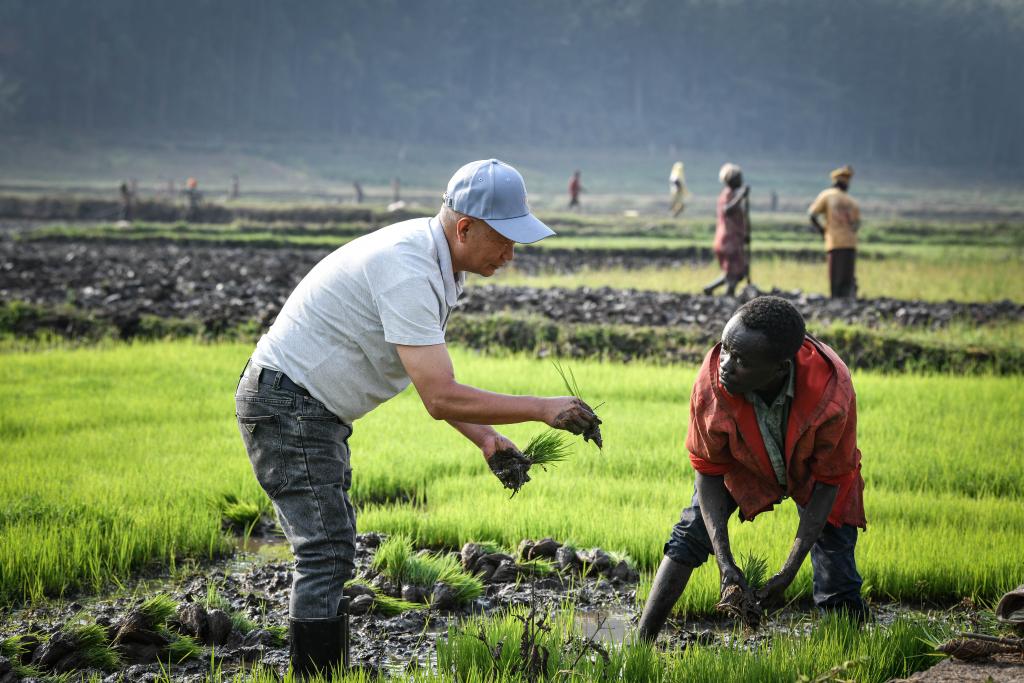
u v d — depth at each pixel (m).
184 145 163.50
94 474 7.16
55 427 8.77
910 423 9.20
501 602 5.38
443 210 3.84
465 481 7.30
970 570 5.51
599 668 4.02
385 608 5.18
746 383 3.78
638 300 16.67
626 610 5.30
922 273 24.33
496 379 10.92
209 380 11.04
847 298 17.34
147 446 8.12
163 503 6.54
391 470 7.50
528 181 149.25
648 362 13.04
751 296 16.42
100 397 10.03
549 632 4.44
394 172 155.12
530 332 13.77
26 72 171.38
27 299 15.76
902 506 6.67
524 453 4.03
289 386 3.82
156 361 12.17
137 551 5.82
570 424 3.70
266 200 77.06
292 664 3.95
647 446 8.30
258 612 5.16
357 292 3.75
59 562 5.55
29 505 6.24
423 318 3.70
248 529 6.45
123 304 15.55
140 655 4.52
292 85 192.75
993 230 47.78
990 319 15.31
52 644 4.38
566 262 30.23
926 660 4.22
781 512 6.71
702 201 100.25
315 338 3.80
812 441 3.96
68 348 13.56
